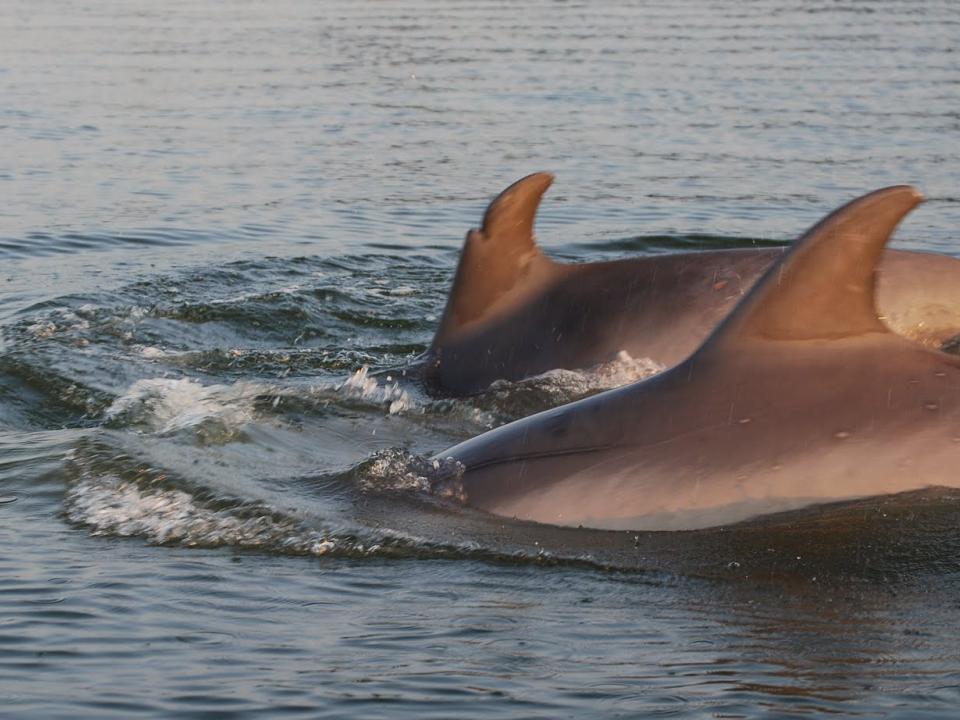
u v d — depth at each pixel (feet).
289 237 174.09
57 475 87.86
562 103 274.16
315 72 315.17
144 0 476.95
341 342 128.06
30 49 346.54
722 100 275.18
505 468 78.43
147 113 263.08
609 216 184.96
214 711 58.44
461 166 218.38
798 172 210.38
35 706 59.06
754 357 74.28
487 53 344.90
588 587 69.00
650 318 105.91
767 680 59.16
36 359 116.06
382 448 93.50
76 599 69.72
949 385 71.97
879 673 59.41
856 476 71.00
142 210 188.03
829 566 68.33
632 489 74.23
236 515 79.82
